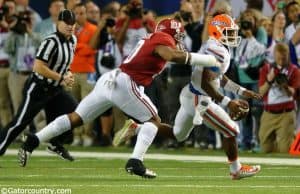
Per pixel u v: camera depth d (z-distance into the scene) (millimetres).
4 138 31703
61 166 32156
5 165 32406
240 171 27172
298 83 40156
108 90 26422
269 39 41469
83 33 43844
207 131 43031
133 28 42938
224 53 26828
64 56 31297
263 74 40406
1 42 45938
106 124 44344
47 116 32750
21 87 45750
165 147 43406
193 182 25859
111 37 43469
